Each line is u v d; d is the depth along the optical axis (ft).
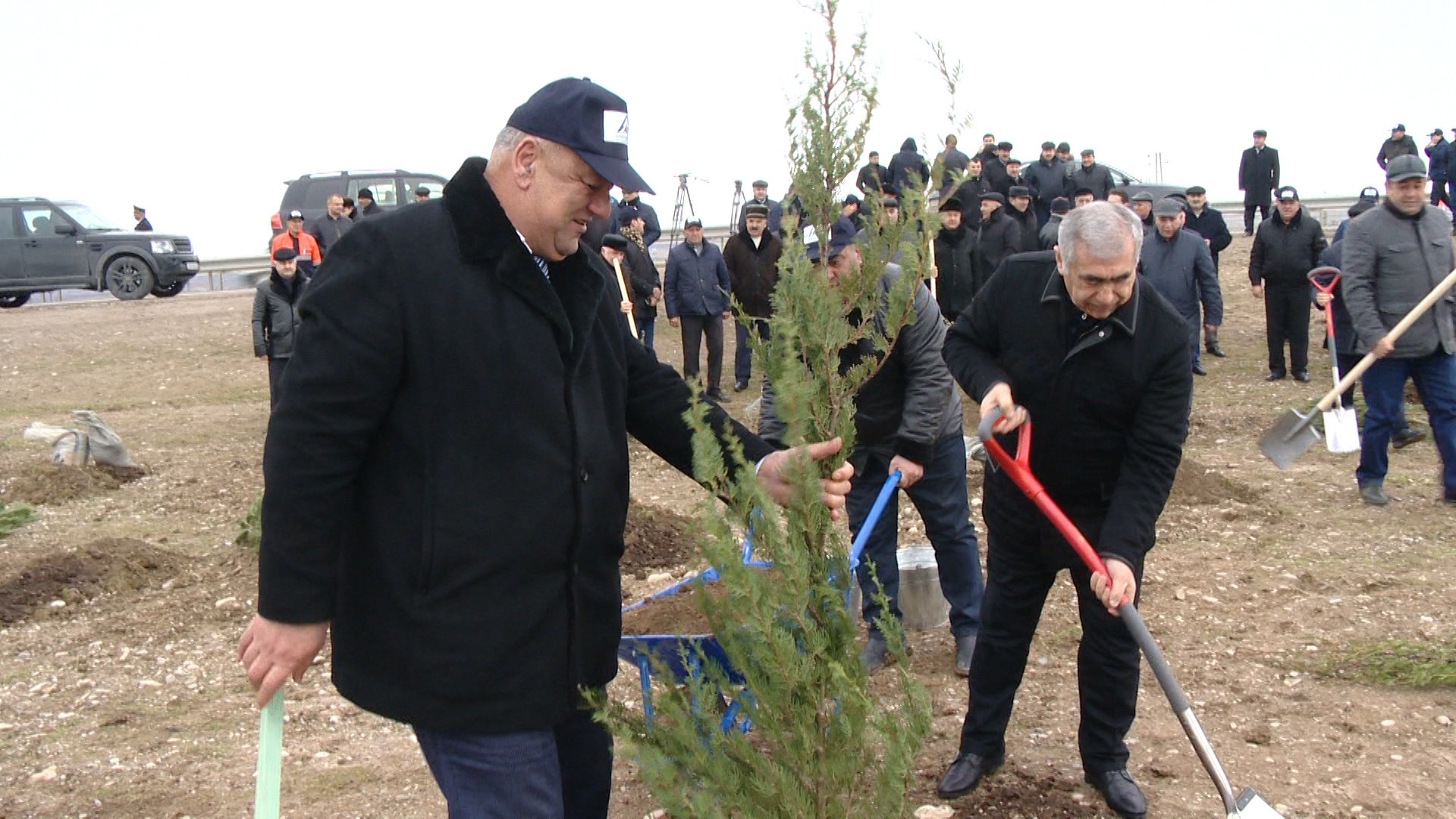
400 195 71.77
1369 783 13.53
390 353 8.21
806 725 8.48
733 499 8.52
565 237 8.58
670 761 8.43
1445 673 15.94
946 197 9.04
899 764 8.37
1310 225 40.19
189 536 26.35
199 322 62.44
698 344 43.93
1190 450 31.55
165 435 38.93
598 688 9.04
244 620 20.93
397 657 8.45
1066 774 13.94
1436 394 24.66
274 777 8.32
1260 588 20.04
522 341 8.48
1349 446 22.26
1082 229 10.98
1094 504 12.53
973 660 13.56
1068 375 11.85
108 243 71.92
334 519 8.15
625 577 21.88
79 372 51.26
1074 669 17.15
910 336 15.34
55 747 16.05
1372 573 20.65
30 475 31.19
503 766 8.50
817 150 8.88
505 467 8.45
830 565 8.77
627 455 9.48
